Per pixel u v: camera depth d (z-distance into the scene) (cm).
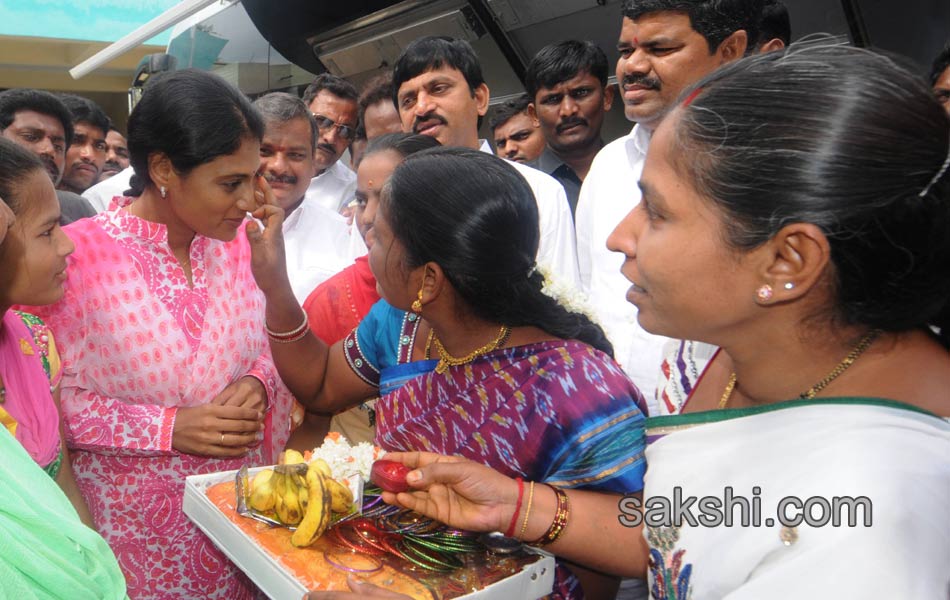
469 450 121
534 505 105
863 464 67
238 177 151
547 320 123
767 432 78
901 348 76
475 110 255
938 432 68
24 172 119
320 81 349
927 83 70
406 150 168
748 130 70
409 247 116
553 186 251
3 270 119
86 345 155
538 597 111
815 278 70
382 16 405
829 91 68
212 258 170
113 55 481
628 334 221
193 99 145
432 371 129
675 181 76
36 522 100
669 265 77
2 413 121
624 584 183
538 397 117
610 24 334
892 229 67
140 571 164
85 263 154
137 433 154
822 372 78
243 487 122
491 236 113
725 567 77
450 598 101
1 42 761
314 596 100
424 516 115
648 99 213
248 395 168
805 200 67
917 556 62
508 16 360
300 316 155
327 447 129
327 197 359
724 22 202
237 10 453
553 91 316
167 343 159
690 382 105
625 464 112
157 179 151
